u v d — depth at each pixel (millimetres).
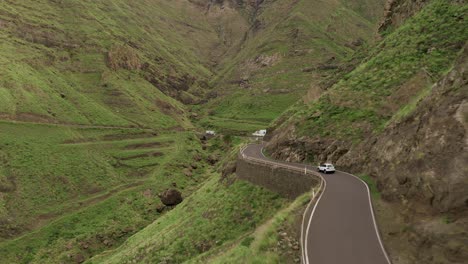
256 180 40625
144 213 79312
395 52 49438
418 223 17266
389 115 38438
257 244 18672
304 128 47188
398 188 22125
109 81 162250
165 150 119688
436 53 42906
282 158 47969
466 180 15445
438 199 16766
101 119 133250
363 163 33781
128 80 175250
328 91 53312
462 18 46531
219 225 36500
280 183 35938
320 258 15688
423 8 58812
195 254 33812
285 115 79812
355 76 51500
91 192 87062
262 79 195875
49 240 66875
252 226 33688
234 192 41781
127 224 74062
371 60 53750
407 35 51938
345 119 42656
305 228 19406
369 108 41250
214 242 34031
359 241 17516
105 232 70188
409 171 21062
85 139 114938
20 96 116750
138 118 146375
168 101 179125
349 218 20828
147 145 122688
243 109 174875
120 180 96438
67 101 134875
